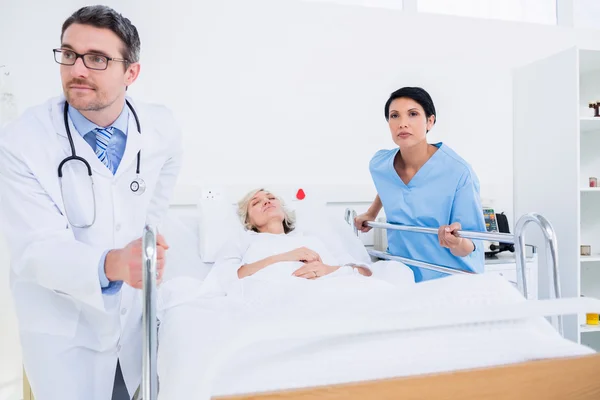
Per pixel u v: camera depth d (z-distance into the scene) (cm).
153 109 136
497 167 240
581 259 210
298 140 211
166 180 144
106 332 113
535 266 197
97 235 115
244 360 79
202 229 167
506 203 241
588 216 243
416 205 171
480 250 162
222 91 200
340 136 216
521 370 74
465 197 161
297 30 209
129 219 123
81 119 115
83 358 114
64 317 111
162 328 117
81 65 104
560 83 212
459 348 84
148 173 129
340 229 190
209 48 198
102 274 97
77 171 112
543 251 223
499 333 89
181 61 195
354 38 217
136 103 133
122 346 121
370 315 80
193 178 198
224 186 189
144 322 79
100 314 108
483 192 234
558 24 256
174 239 164
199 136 198
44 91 179
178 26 194
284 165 209
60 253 95
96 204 115
